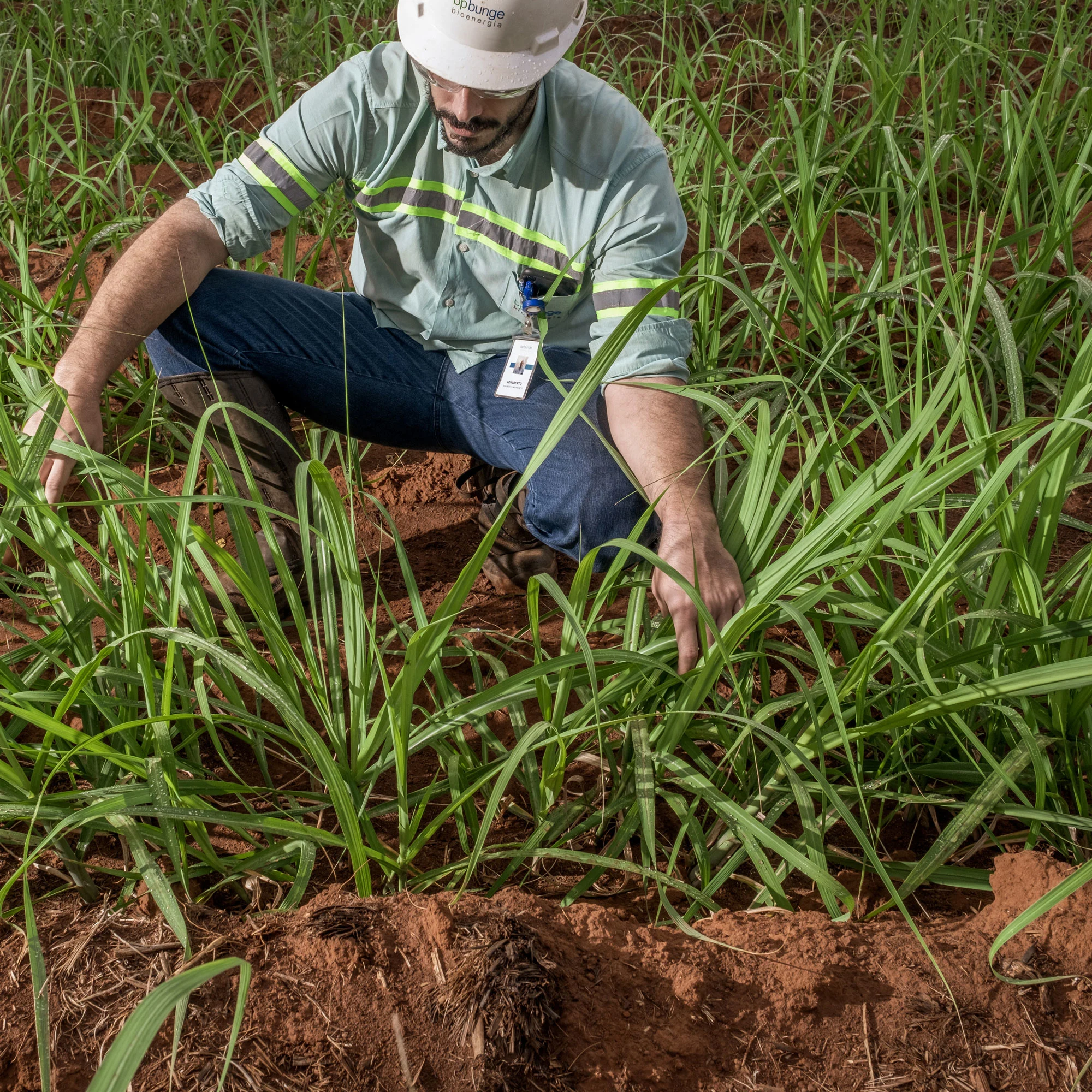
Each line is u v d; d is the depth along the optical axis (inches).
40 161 142.6
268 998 50.9
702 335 110.1
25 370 90.9
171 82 189.0
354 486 102.3
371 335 87.2
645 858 63.9
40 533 66.7
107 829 60.6
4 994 51.7
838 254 126.6
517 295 82.9
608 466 80.2
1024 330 110.5
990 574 73.5
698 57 156.0
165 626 64.3
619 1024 51.6
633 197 77.8
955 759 69.1
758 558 67.5
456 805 59.6
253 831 64.0
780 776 66.3
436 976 52.0
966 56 172.4
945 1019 52.7
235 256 82.7
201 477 102.0
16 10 222.4
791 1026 52.4
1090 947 55.7
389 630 85.2
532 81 72.1
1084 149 109.5
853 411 110.2
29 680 67.8
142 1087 48.2
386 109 78.7
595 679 54.1
